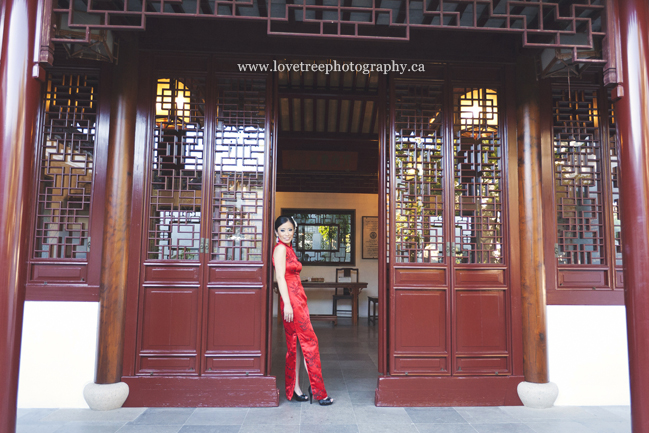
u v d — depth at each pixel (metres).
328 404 2.89
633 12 2.13
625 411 2.83
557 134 3.21
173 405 2.83
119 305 2.84
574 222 3.22
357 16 2.92
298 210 7.70
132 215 2.95
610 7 2.17
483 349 3.00
